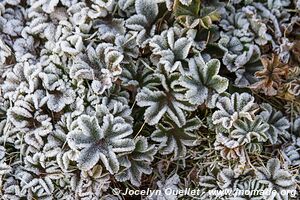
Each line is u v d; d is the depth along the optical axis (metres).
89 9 0.58
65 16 0.60
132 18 0.58
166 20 0.59
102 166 0.55
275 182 0.56
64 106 0.56
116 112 0.55
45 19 0.60
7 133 0.57
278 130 0.58
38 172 0.56
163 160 0.58
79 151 0.53
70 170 0.55
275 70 0.57
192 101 0.55
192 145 0.57
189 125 0.57
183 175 0.58
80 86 0.56
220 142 0.55
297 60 0.60
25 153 0.56
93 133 0.54
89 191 0.55
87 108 0.56
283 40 0.59
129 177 0.55
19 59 0.59
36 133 0.55
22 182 0.56
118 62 0.55
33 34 0.60
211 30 0.59
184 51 0.56
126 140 0.54
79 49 0.57
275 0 0.61
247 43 0.59
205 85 0.57
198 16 0.58
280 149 0.58
